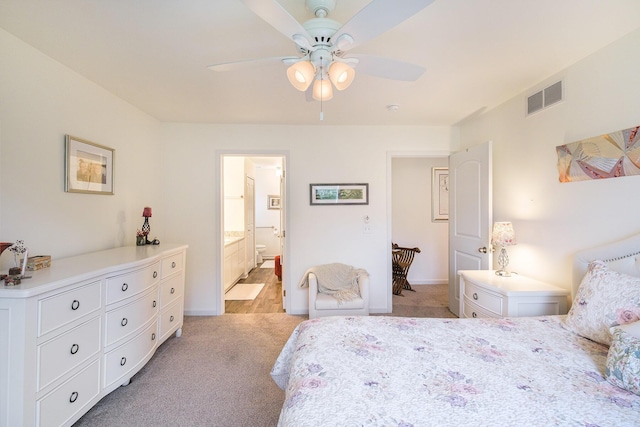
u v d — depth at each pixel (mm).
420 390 993
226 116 3170
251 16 1502
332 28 1250
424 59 1952
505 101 2721
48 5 1422
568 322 1533
